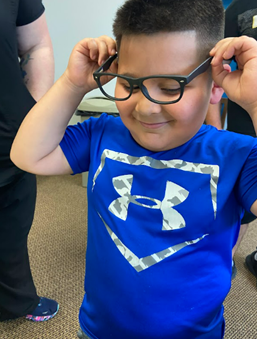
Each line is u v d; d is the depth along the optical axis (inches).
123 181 23.4
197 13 18.8
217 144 22.7
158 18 18.0
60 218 75.0
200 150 22.6
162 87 19.3
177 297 21.6
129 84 19.6
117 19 21.2
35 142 24.8
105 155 24.8
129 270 22.1
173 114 19.6
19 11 32.4
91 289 24.9
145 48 18.6
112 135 25.7
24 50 36.7
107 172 24.2
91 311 25.0
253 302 52.8
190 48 18.8
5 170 34.0
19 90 33.0
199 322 22.3
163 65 18.7
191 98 19.5
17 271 41.7
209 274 22.0
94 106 83.9
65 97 24.8
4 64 30.8
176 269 21.6
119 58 20.8
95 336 24.9
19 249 40.4
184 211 21.5
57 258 61.1
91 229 25.1
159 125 20.4
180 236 21.5
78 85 24.4
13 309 43.6
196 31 18.9
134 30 18.6
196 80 19.5
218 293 22.4
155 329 21.8
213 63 19.6
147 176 22.8
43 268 58.2
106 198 23.7
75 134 27.1
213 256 22.1
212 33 20.3
